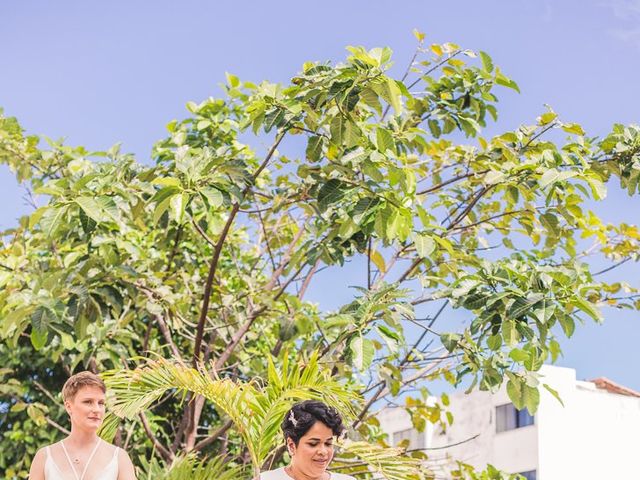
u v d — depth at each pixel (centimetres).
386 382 934
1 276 923
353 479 460
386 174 896
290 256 1080
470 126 978
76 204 827
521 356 854
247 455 1041
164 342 1204
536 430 2425
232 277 1146
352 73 803
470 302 837
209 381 733
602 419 2506
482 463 2539
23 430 1177
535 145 972
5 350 1177
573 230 1039
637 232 1052
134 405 737
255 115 842
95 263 910
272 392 720
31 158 1058
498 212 1068
